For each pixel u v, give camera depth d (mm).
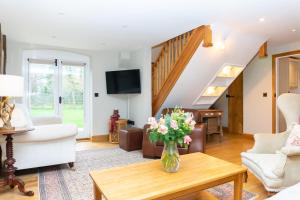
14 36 4066
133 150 4434
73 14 2973
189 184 1700
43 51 4879
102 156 4008
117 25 3428
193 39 3705
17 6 2705
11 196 2426
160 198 1582
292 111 2861
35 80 4855
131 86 5113
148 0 2547
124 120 5203
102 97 5449
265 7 2787
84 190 2559
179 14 2986
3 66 3895
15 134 2627
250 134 5641
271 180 2146
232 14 3016
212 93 5246
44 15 3006
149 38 4215
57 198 2365
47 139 2982
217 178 1834
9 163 2494
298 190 1281
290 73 5707
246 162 2631
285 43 4809
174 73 4270
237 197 2010
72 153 3273
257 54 5059
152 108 5055
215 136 5883
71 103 5277
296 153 2074
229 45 3994
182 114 2033
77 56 5273
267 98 5262
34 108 4855
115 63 5586
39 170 3236
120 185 1695
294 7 2795
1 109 2547
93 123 5324
